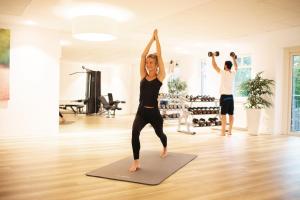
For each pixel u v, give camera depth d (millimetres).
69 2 4645
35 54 6469
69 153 4438
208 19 5637
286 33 6824
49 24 6176
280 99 7316
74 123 9156
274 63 7242
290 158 4348
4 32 6078
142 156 4266
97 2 4629
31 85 6441
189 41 8008
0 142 5391
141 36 7398
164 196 2617
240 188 2895
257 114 7008
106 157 4172
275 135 7023
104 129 7672
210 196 2645
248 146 5375
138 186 2881
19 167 3543
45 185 2857
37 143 5324
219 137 6492
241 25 6121
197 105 9438
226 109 6730
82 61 13820
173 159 4078
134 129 3412
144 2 4598
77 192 2668
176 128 8078
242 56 8641
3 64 6094
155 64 3525
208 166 3773
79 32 5410
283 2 4566
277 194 2732
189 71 10438
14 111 6285
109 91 15484
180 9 4965
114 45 8750
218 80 9289
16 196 2541
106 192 2684
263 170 3619
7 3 4715
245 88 7328
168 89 10562
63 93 14547
